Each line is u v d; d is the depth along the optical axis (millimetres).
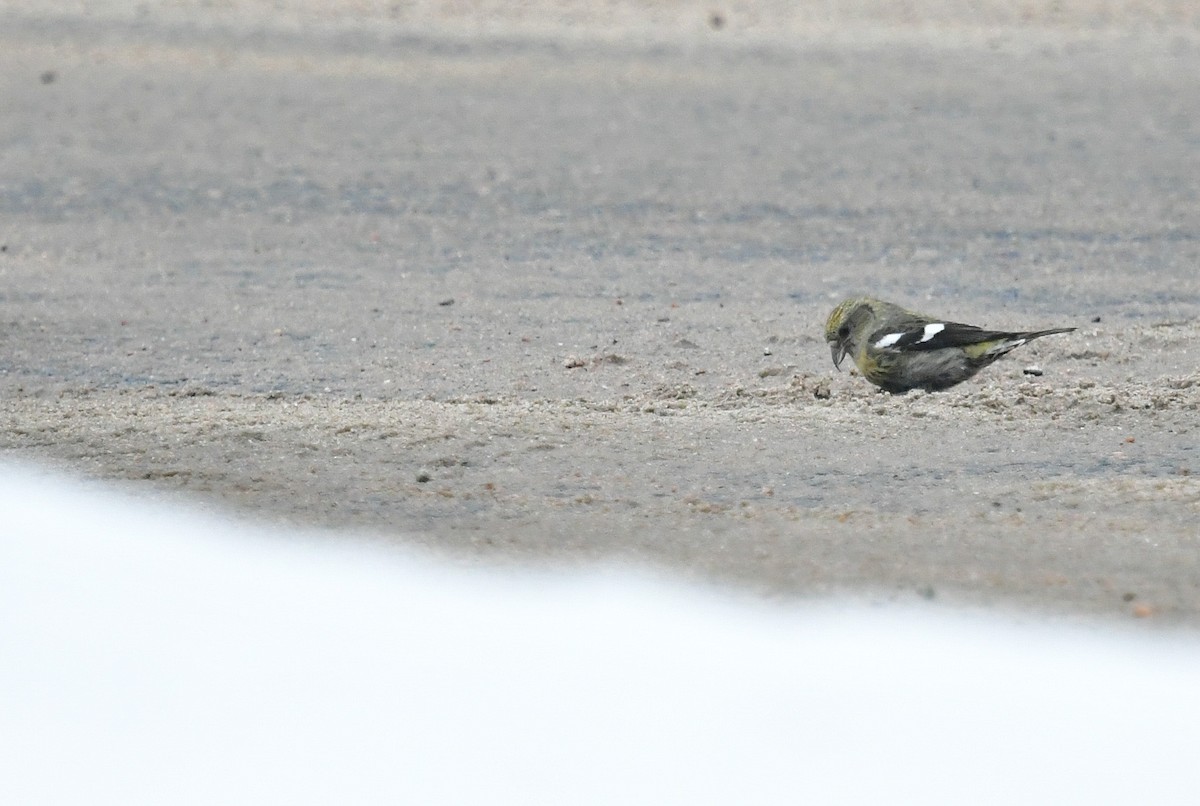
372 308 17516
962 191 23859
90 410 13117
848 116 30219
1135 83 33688
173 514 10305
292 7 42906
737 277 18969
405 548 9680
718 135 28484
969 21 41656
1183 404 12602
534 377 14586
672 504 10344
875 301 13398
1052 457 11312
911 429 11992
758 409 12734
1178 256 19859
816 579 8992
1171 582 8789
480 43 38594
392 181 24812
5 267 19578
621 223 22016
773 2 44000
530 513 10234
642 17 42094
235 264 19781
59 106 31125
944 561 9188
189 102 31766
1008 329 16125
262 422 12375
